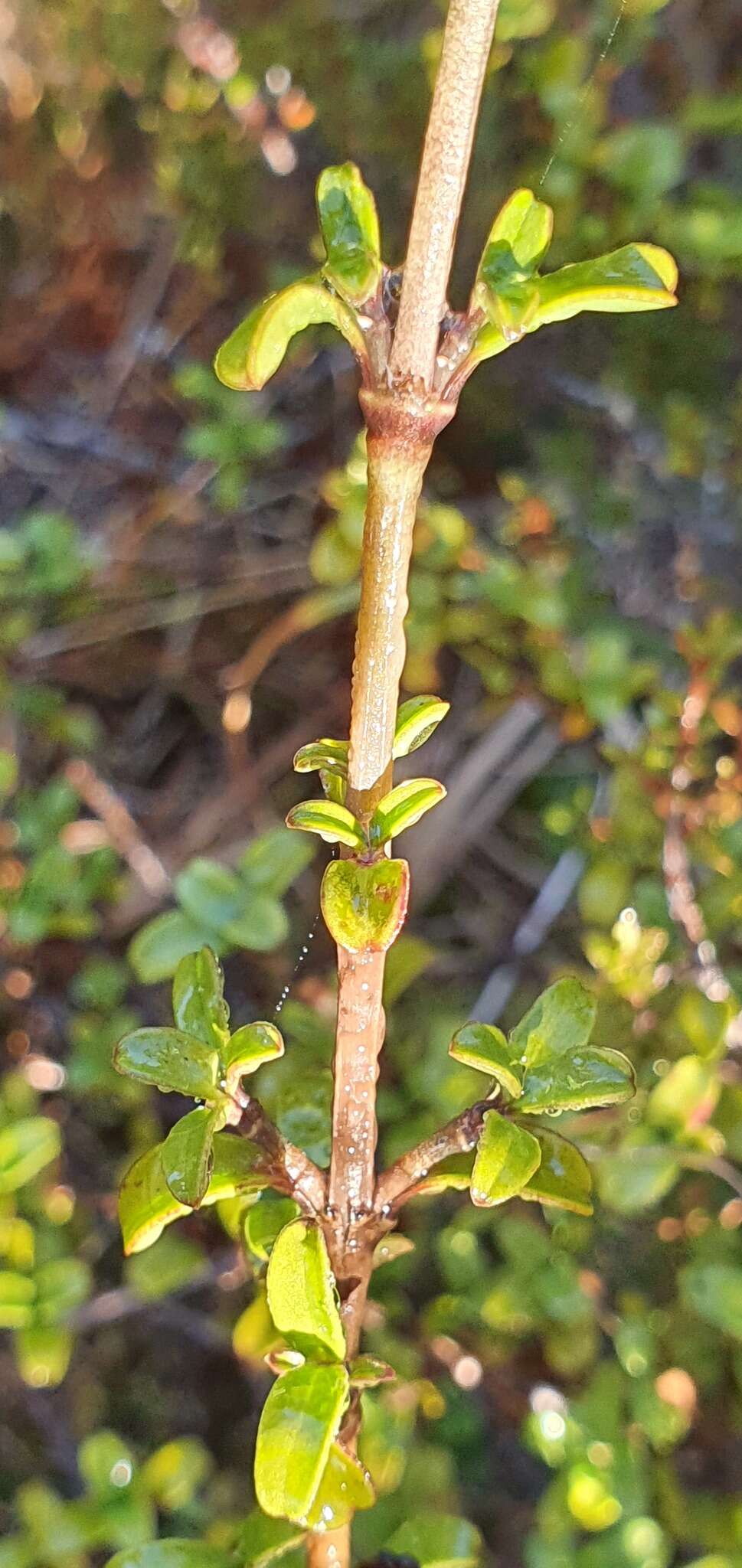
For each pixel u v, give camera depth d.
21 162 0.33
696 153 0.28
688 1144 0.18
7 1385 0.22
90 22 0.30
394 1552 0.14
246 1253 0.14
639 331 0.29
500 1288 0.19
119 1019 0.23
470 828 0.28
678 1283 0.19
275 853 0.19
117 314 0.34
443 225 0.08
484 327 0.08
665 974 0.20
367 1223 0.11
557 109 0.24
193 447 0.26
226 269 0.33
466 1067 0.20
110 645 0.30
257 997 0.26
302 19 0.29
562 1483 0.16
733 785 0.21
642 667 0.23
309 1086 0.14
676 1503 0.18
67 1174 0.24
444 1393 0.20
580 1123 0.19
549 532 0.25
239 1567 0.12
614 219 0.25
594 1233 0.21
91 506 0.32
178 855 0.28
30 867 0.24
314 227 0.31
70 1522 0.16
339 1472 0.11
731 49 0.28
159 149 0.31
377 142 0.29
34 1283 0.18
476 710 0.29
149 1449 0.22
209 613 0.31
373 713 0.09
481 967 0.27
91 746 0.28
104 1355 0.23
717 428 0.28
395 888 0.09
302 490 0.31
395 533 0.09
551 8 0.24
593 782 0.28
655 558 0.28
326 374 0.32
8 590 0.26
